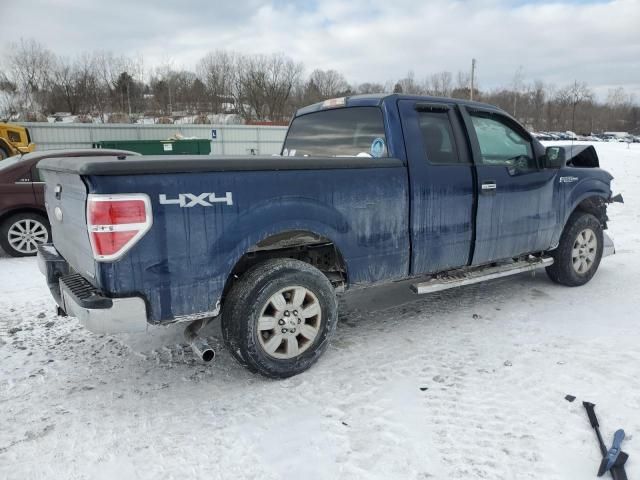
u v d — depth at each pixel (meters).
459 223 4.28
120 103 60.16
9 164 7.37
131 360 3.95
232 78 65.44
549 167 4.82
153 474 2.62
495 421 3.01
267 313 3.45
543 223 4.96
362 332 4.40
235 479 2.57
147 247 2.95
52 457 2.76
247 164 3.20
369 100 4.14
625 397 3.21
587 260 5.54
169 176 2.97
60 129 25.11
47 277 3.71
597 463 2.63
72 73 58.34
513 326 4.44
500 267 4.79
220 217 3.15
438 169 4.10
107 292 2.92
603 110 93.44
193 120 56.06
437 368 3.70
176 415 3.16
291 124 5.08
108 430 3.01
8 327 4.61
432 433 2.91
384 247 3.89
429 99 4.21
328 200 3.56
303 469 2.63
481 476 2.55
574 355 3.83
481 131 4.52
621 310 4.77
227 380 3.61
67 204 3.32
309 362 3.63
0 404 3.30
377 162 3.77
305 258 3.93
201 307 3.20
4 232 7.35
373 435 2.91
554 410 3.11
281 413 3.15
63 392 3.46
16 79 56.72
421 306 5.02
